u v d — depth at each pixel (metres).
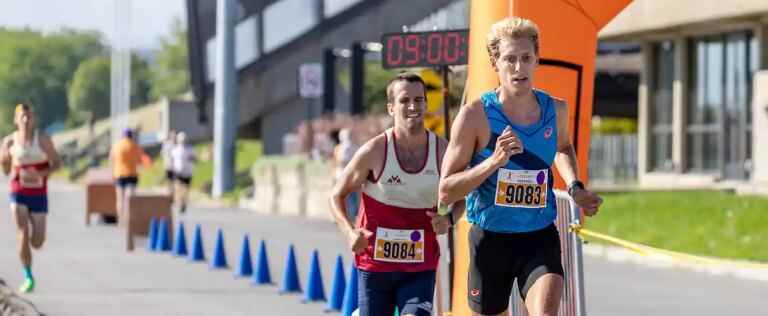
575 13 13.87
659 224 34.12
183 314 19.27
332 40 66.94
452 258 15.02
